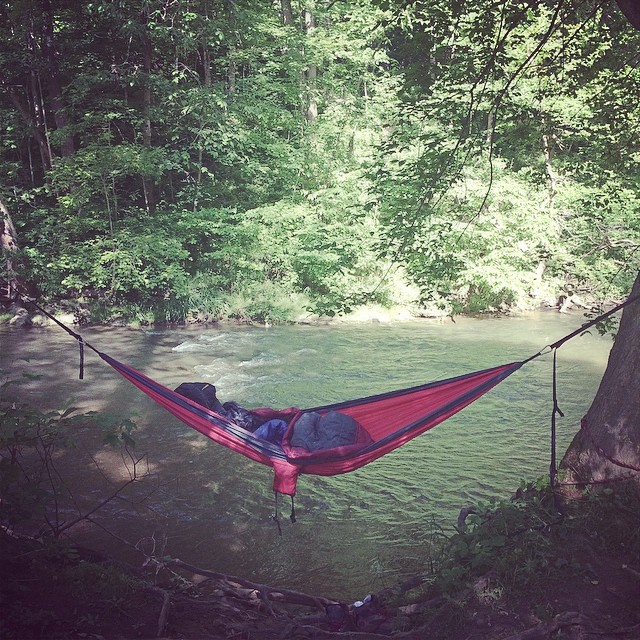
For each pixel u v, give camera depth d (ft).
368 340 56.65
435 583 15.69
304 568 21.43
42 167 75.72
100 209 67.51
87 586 14.35
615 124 28.22
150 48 67.26
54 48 68.44
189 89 68.33
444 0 23.52
